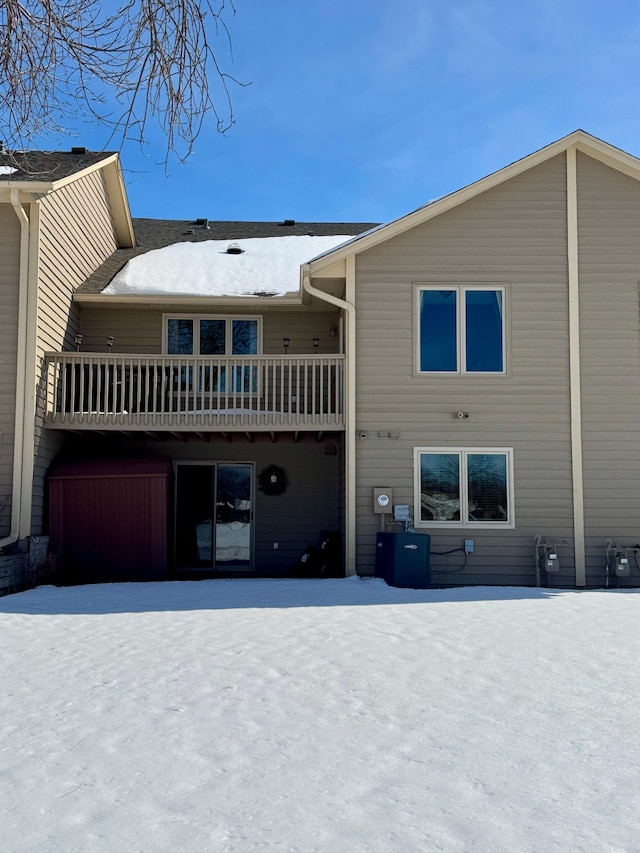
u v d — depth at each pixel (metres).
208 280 14.79
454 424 12.12
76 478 12.52
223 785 3.46
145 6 4.80
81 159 13.88
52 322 12.63
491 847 2.86
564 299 12.25
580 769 3.60
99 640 6.56
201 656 5.84
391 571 10.93
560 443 12.07
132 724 4.30
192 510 14.74
